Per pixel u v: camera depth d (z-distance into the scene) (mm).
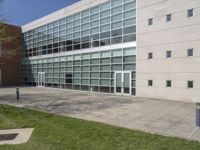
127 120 11133
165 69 18969
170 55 18719
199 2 17047
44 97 20844
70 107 15039
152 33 19969
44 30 35719
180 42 18047
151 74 20000
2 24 18016
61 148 7004
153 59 19859
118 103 16719
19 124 10328
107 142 7566
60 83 32125
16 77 41688
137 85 21141
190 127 9758
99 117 11836
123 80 22719
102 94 23656
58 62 32500
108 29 24562
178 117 11805
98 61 25781
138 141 7641
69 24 30344
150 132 8898
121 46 22984
